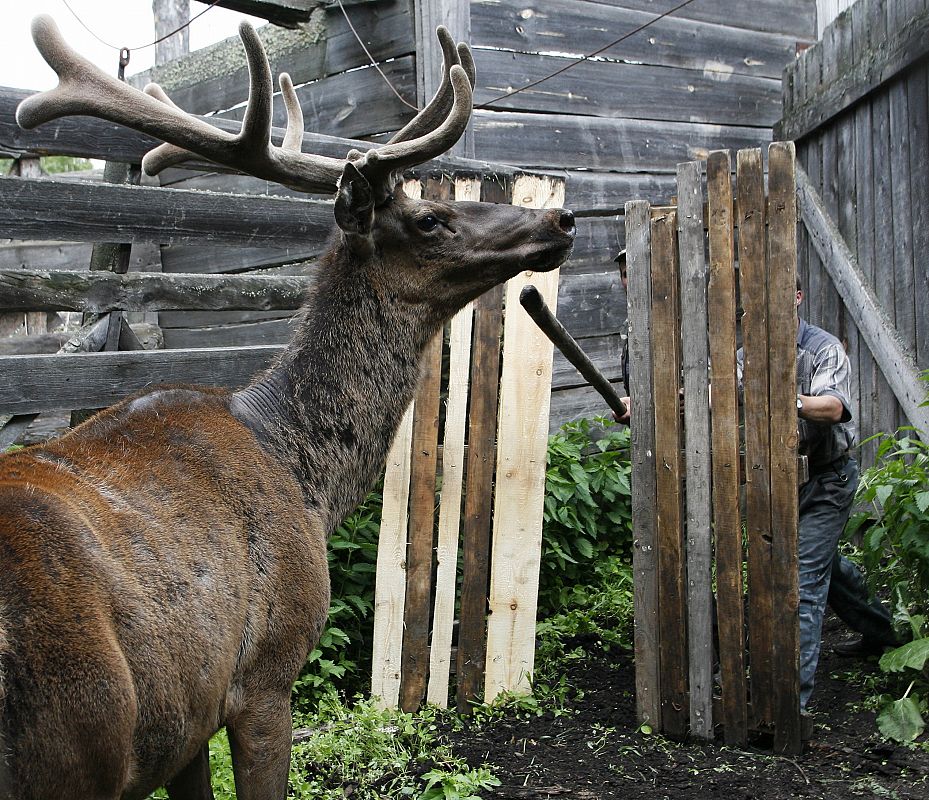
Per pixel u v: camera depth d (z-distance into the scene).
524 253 3.07
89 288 4.05
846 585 4.34
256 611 2.48
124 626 2.08
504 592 4.38
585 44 6.46
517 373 4.50
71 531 2.07
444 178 4.78
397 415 3.04
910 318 5.52
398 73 6.02
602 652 4.73
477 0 6.00
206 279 4.39
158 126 2.96
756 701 3.80
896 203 5.63
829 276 6.27
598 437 6.45
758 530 3.78
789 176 3.68
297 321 3.03
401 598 4.28
